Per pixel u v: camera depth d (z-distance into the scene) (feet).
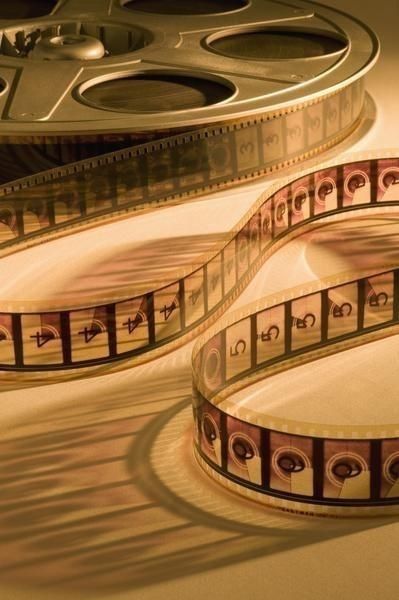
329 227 2.66
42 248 2.55
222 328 2.15
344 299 2.25
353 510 1.86
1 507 1.88
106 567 1.77
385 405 2.11
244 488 1.90
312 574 1.75
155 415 2.08
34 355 2.16
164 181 2.68
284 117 2.76
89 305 2.16
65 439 2.02
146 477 1.94
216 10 3.18
